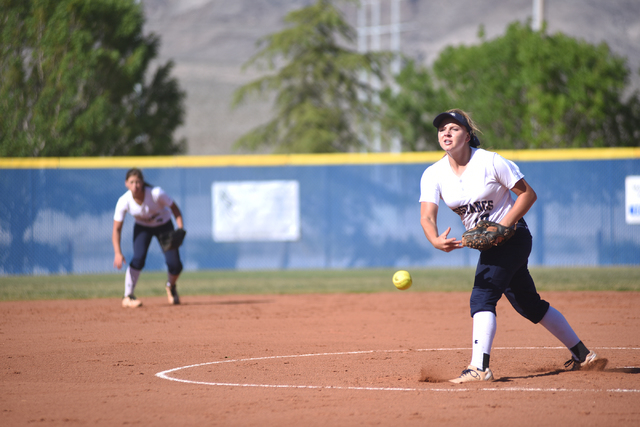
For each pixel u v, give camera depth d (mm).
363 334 18594
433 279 35094
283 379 12664
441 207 43562
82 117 51344
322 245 44344
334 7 83500
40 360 14852
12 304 26484
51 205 43500
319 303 26172
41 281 37688
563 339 12977
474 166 11859
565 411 9906
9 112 50062
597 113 54156
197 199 44656
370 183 44344
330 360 14656
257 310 24047
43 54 51000
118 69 53281
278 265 44375
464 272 39188
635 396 10828
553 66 56531
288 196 44406
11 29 50469
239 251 44500
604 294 27078
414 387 11758
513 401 10555
